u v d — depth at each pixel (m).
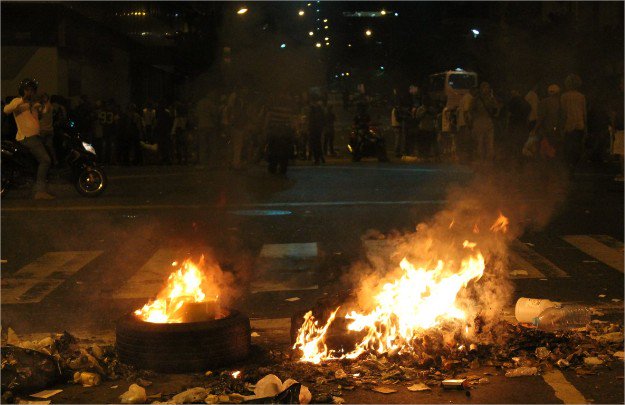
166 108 31.03
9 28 30.03
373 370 5.75
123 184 20.16
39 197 16.84
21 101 16.42
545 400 5.24
